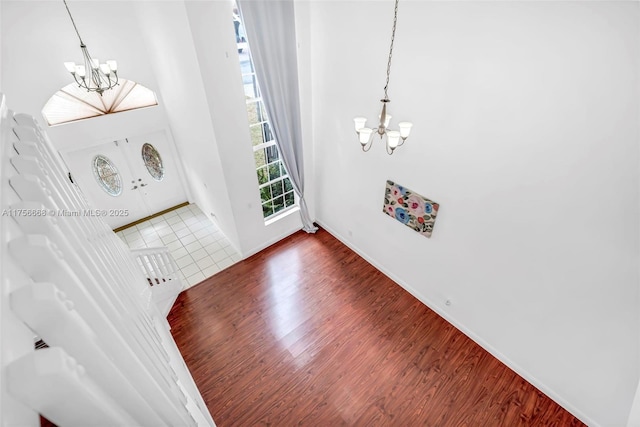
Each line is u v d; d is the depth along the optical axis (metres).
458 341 3.87
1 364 0.60
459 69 2.71
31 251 0.82
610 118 2.03
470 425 3.10
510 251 3.00
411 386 3.42
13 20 3.67
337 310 4.30
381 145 3.84
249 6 3.48
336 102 4.19
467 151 2.95
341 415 3.18
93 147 5.19
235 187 4.48
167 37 3.70
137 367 1.19
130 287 2.45
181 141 5.46
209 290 4.63
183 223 6.15
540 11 2.11
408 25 2.94
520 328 3.25
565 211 2.47
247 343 3.87
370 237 4.81
